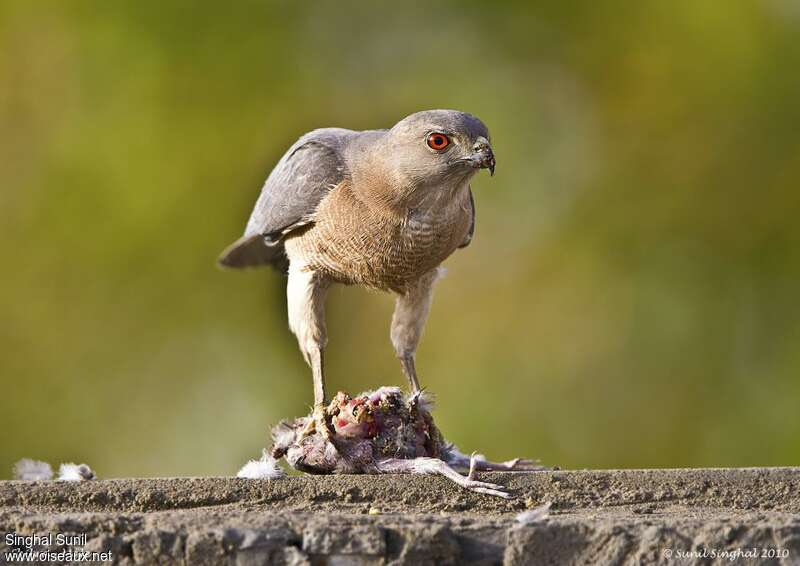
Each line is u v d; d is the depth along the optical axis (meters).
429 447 7.50
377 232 8.23
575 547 5.80
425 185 8.05
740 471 6.63
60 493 6.25
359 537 5.69
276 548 5.69
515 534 5.80
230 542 5.67
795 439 15.35
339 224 8.33
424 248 8.27
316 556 5.69
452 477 6.52
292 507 6.36
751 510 6.44
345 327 15.59
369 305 15.42
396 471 6.86
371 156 8.23
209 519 5.89
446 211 8.20
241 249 9.86
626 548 5.76
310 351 8.68
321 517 5.93
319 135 8.73
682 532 5.76
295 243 8.73
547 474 6.58
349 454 7.10
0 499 6.22
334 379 15.55
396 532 5.73
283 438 7.58
